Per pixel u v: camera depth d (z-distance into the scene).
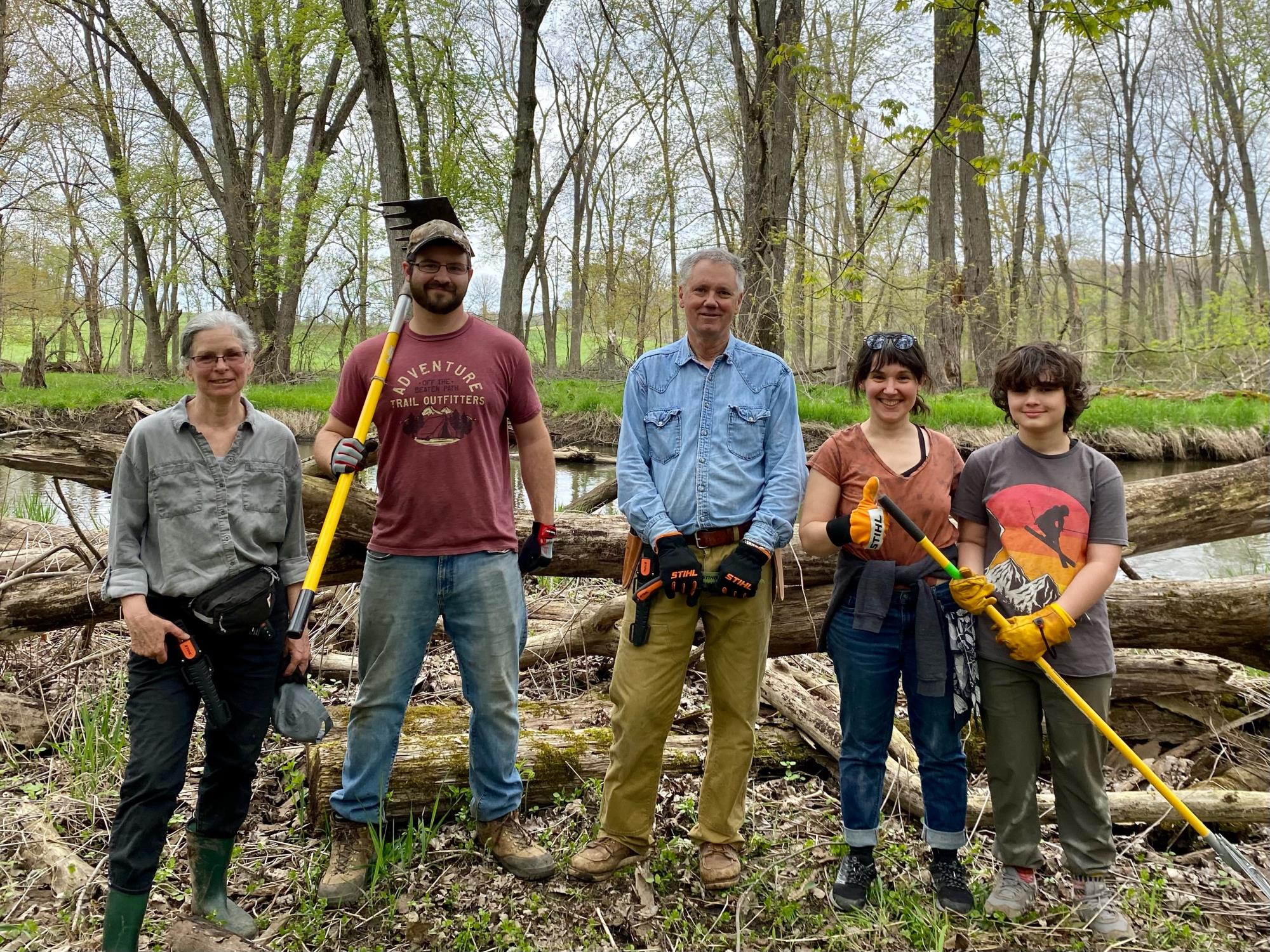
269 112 23.05
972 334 20.06
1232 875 3.01
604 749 3.47
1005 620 2.71
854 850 2.87
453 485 2.87
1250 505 4.10
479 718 2.96
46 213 24.91
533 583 5.73
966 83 14.62
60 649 4.50
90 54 23.73
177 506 2.57
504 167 21.03
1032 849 2.79
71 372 32.34
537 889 2.91
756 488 2.92
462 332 2.95
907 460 2.92
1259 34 24.20
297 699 2.72
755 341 9.30
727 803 2.92
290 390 20.50
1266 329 18.27
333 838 2.95
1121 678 3.79
